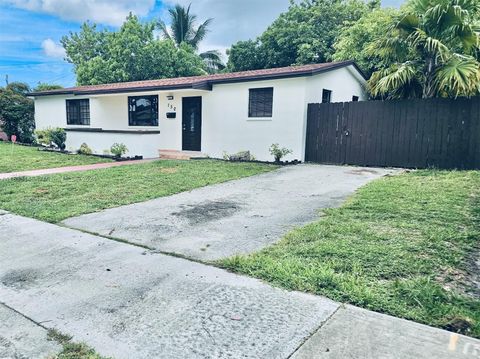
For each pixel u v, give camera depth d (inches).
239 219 211.6
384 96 436.8
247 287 126.5
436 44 338.6
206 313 111.0
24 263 154.2
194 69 1059.9
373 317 106.0
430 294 114.1
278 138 452.1
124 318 110.0
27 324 108.6
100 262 152.9
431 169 355.6
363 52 563.2
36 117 730.8
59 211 231.6
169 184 315.0
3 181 327.6
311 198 258.5
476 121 339.9
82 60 1082.1
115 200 260.5
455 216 195.5
